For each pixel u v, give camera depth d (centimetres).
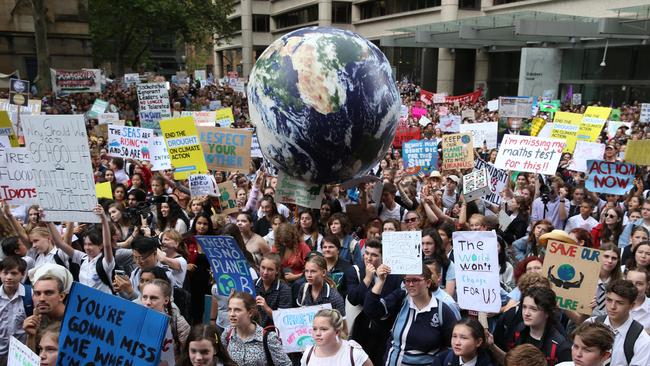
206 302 559
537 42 3441
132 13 4125
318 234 721
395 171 1033
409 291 449
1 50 3375
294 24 6700
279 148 510
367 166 530
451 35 3478
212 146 931
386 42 4128
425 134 1667
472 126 1398
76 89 2428
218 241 505
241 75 7612
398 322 461
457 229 716
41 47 2717
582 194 889
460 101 2872
